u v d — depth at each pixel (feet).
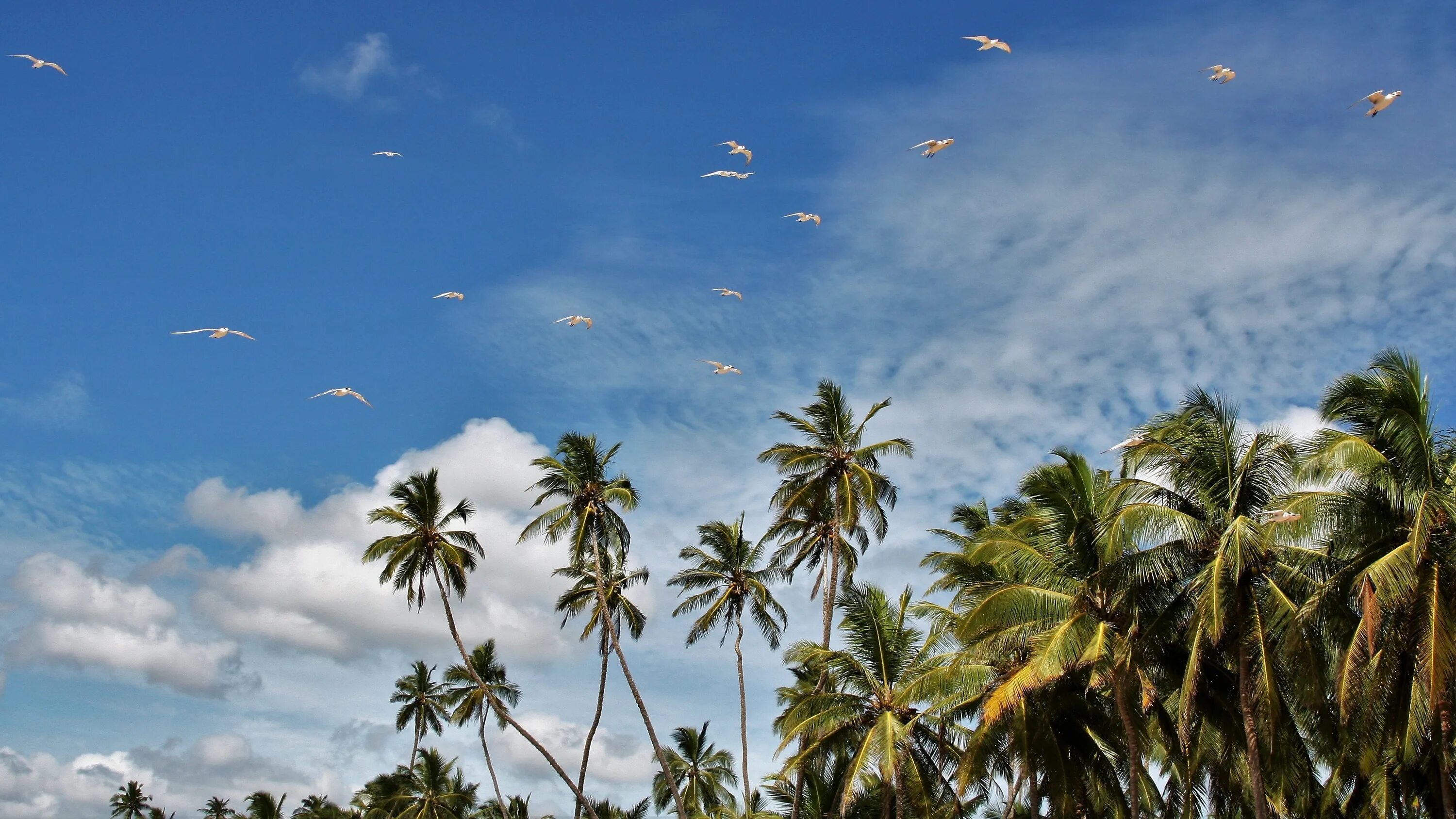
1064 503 99.25
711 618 173.27
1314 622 85.61
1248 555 84.38
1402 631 79.30
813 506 150.51
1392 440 78.13
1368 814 113.50
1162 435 91.97
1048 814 108.27
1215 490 89.35
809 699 118.32
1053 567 97.66
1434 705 72.59
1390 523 79.92
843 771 128.36
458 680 223.51
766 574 170.50
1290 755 96.84
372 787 257.34
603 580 189.16
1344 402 81.15
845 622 125.59
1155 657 95.35
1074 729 107.76
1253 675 87.66
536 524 172.24
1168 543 89.92
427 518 177.88
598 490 172.14
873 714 118.32
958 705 113.29
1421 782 107.34
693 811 202.59
